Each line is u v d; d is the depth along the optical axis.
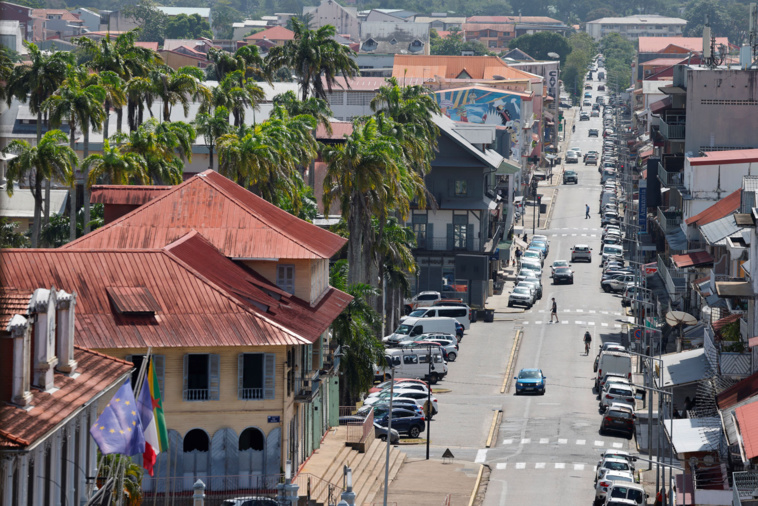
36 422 52.41
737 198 140.25
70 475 58.12
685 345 135.88
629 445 119.31
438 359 148.50
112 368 64.56
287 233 100.50
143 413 61.62
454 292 197.00
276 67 197.62
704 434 89.31
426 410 129.12
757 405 77.44
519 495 100.44
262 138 132.75
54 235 154.25
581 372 153.62
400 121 182.25
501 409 134.25
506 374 152.50
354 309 120.62
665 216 181.62
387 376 146.62
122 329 83.69
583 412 132.75
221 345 84.44
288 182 137.50
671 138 186.25
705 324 125.25
